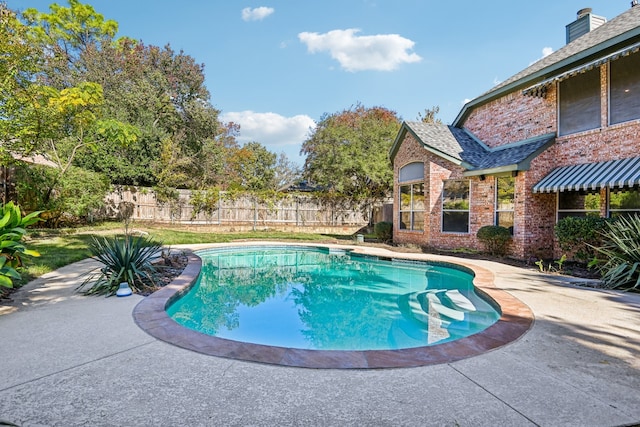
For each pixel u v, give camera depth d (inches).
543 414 145.7
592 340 233.6
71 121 844.0
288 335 312.3
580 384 172.4
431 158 791.1
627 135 517.3
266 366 190.1
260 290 493.4
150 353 205.5
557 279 448.8
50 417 139.3
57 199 866.1
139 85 1456.7
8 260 304.0
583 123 585.0
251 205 1311.5
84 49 1566.2
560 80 586.9
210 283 534.9
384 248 819.4
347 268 669.3
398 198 928.3
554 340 233.1
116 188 1131.9
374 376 180.1
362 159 1283.2
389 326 337.7
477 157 756.0
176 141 1430.9
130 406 148.3
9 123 679.1
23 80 704.4
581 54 564.4
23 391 159.5
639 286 382.0
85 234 792.9
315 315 373.7
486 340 232.5
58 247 624.4
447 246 771.4
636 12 637.9
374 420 140.3
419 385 170.7
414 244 850.8
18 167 791.7
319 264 714.8
